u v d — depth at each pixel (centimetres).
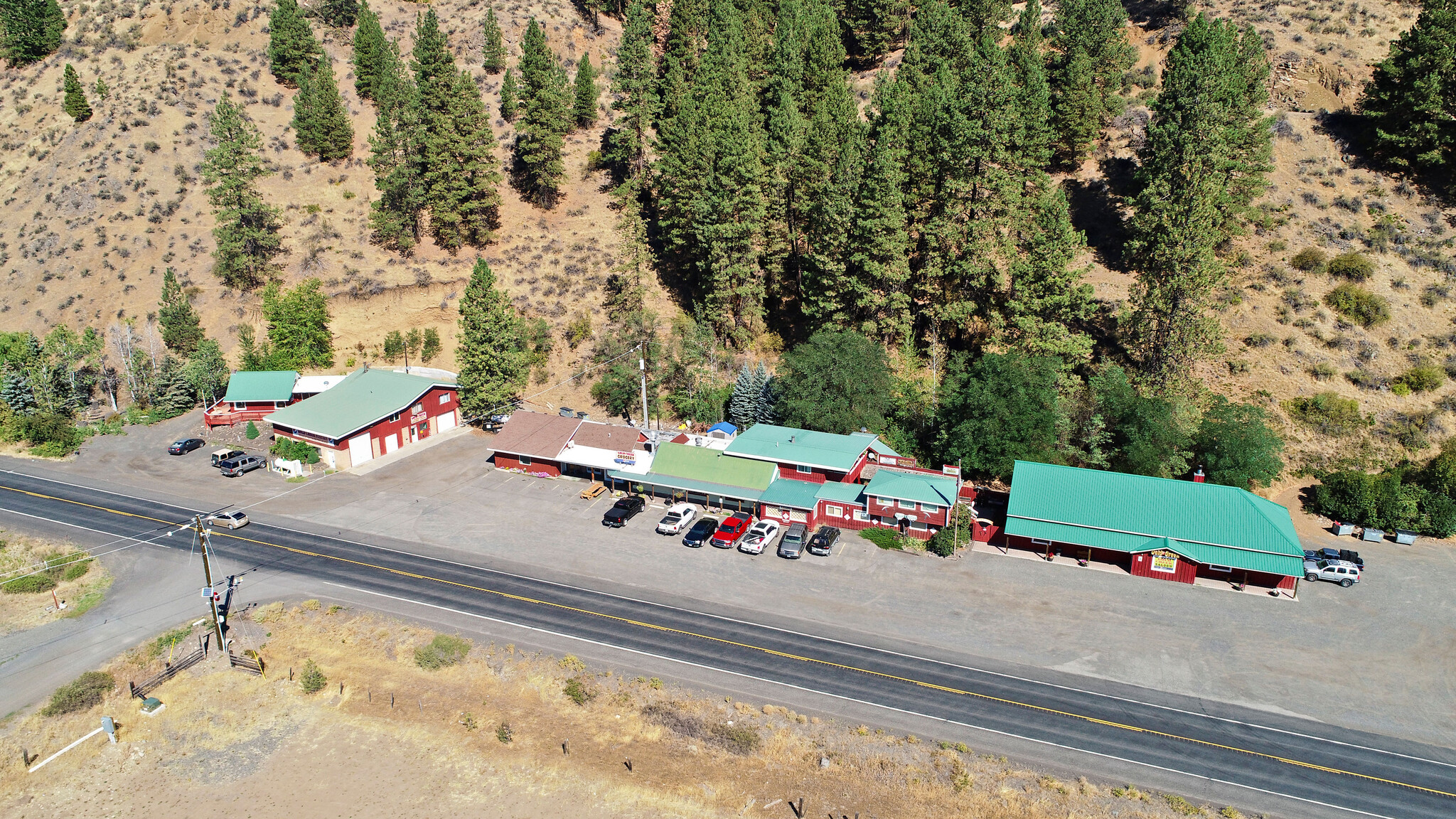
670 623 5291
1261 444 6456
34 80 13012
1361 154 9512
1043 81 8844
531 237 11000
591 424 7556
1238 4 12106
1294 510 6694
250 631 5312
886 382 7531
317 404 8144
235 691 4862
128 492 7269
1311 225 8800
